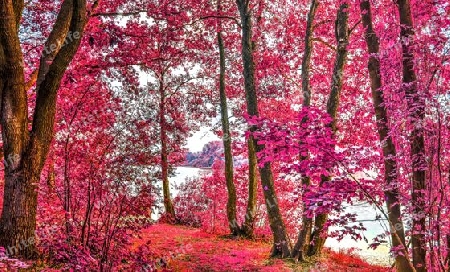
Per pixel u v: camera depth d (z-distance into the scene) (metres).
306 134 3.78
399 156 3.88
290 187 16.75
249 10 11.34
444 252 3.59
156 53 14.55
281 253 10.27
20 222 6.38
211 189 18.09
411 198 3.82
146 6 12.20
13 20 6.53
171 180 20.22
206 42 18.12
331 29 14.04
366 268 9.49
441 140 3.56
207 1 15.84
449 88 3.56
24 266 4.59
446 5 3.72
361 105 9.24
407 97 3.59
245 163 18.53
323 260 9.79
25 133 6.73
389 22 4.38
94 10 9.45
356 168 4.16
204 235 13.70
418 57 3.68
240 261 9.70
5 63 6.50
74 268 4.66
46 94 6.92
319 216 9.78
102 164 6.10
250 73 11.04
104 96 10.12
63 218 6.03
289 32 15.42
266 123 4.02
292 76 16.81
